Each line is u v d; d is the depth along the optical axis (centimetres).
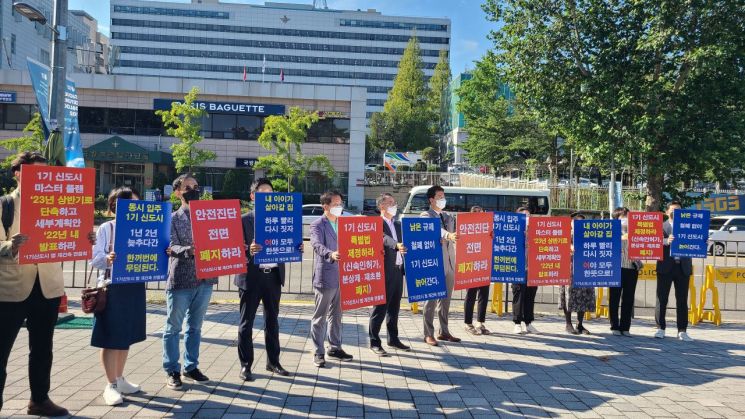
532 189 2734
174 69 11294
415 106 8056
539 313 1039
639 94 1769
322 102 4053
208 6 11388
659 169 1825
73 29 6175
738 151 1688
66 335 760
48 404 478
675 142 1727
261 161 3412
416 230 718
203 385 575
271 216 603
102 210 3159
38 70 978
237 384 581
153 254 535
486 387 600
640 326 951
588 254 843
